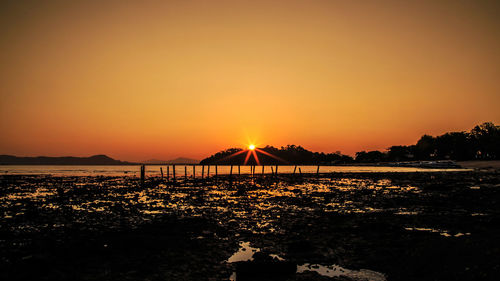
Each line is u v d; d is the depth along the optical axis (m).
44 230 19.16
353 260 13.16
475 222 18.84
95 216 24.30
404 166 149.38
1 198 36.91
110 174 103.81
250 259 13.57
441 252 11.45
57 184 58.84
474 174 74.50
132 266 12.44
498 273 9.12
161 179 75.88
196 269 12.25
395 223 19.86
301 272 11.98
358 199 33.75
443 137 153.75
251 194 41.12
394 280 10.96
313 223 20.48
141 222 21.84
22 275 11.39
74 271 11.90
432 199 31.42
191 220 22.11
